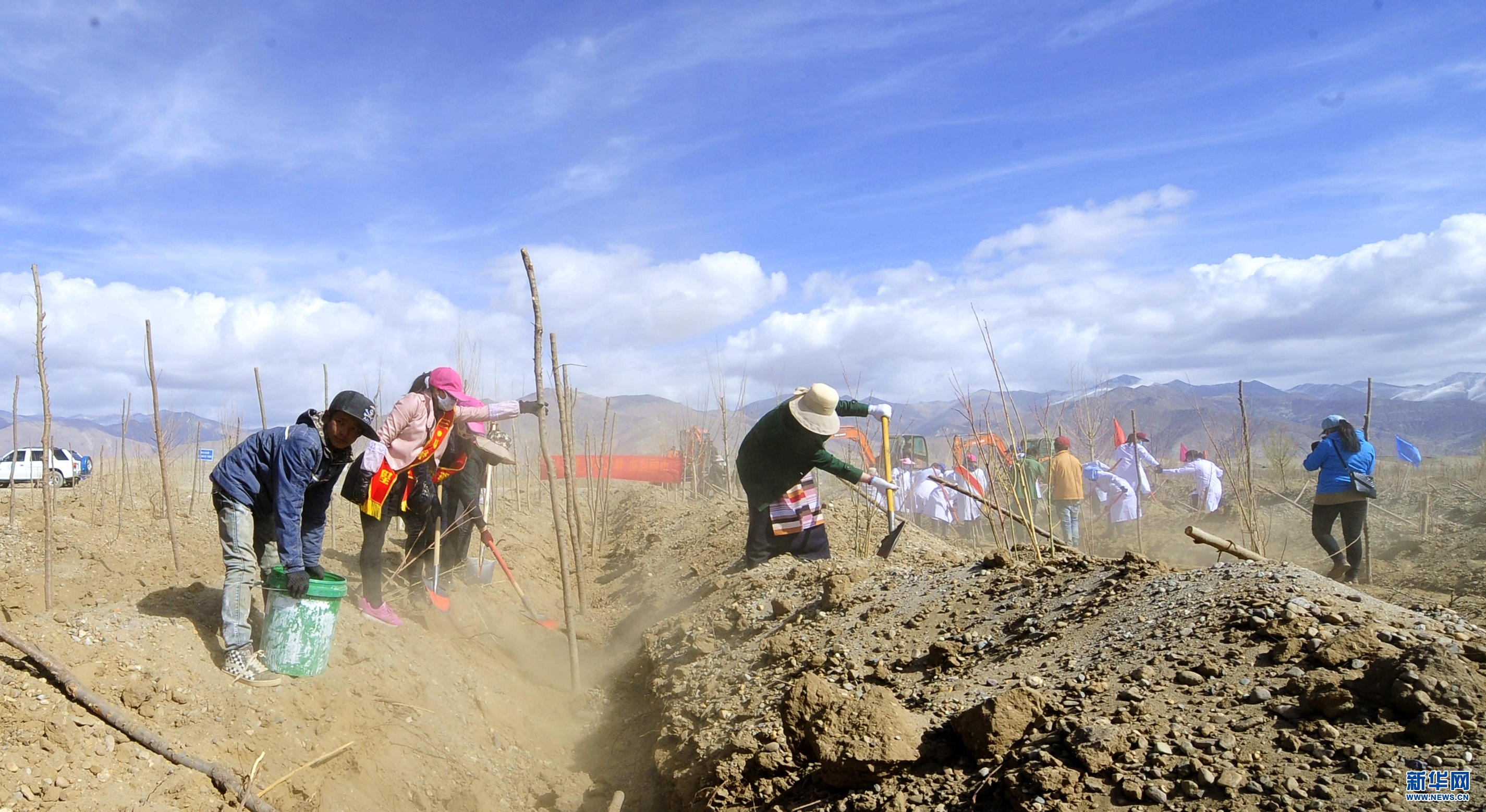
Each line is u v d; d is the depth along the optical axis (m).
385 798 4.13
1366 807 2.53
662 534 12.08
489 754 4.97
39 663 3.53
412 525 7.16
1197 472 13.72
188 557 9.45
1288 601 3.81
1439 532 11.45
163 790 3.36
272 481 4.48
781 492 7.73
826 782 3.65
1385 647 3.31
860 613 5.61
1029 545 6.63
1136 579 4.68
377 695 4.79
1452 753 2.67
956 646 4.62
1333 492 8.81
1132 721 3.27
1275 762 2.85
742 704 4.93
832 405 7.20
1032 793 3.01
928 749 3.61
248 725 3.96
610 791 4.89
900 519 9.20
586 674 7.12
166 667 4.03
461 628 7.02
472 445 7.33
